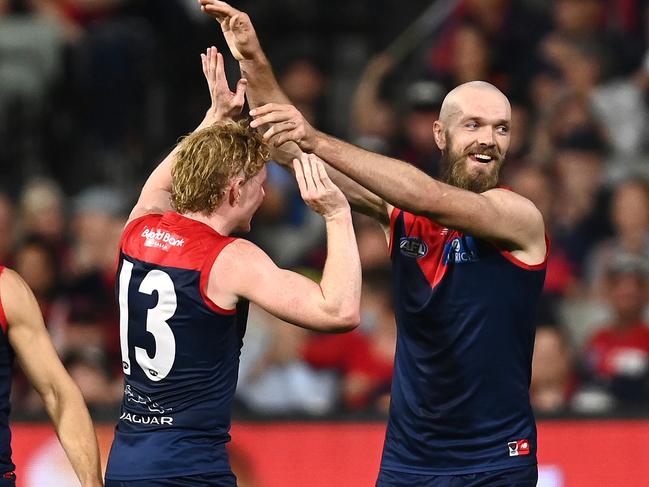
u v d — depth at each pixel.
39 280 22.77
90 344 21.92
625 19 27.59
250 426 17.56
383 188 11.56
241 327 11.88
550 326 21.17
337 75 29.30
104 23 29.34
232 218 11.89
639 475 17.20
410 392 12.82
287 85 27.70
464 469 12.59
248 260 11.51
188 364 11.52
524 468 12.58
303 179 11.55
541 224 12.32
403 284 12.73
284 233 24.95
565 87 26.45
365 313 21.34
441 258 12.54
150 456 11.52
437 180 11.84
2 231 23.92
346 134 28.09
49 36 28.16
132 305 11.68
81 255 23.64
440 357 12.58
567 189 24.88
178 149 12.25
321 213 11.63
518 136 25.48
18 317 12.20
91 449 12.36
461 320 12.45
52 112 28.27
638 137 26.19
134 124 28.72
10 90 28.02
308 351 20.94
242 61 12.89
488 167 12.64
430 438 12.71
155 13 29.56
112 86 28.56
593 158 25.42
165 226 11.80
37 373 12.34
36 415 17.39
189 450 11.52
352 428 17.52
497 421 12.58
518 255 12.40
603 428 17.31
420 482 12.77
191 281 11.46
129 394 11.86
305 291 11.38
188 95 29.05
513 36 26.86
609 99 26.36
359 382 20.72
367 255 21.86
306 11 29.91
